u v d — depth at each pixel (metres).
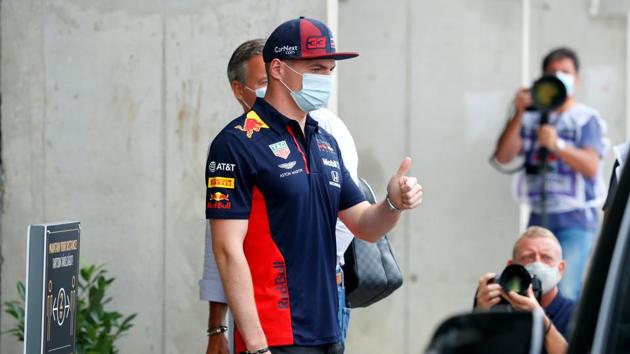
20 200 18.61
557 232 24.75
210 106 18.03
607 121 32.44
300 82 12.52
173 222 18.23
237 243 12.30
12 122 18.59
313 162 12.62
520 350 7.35
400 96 25.81
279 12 17.80
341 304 14.06
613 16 32.34
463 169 25.91
